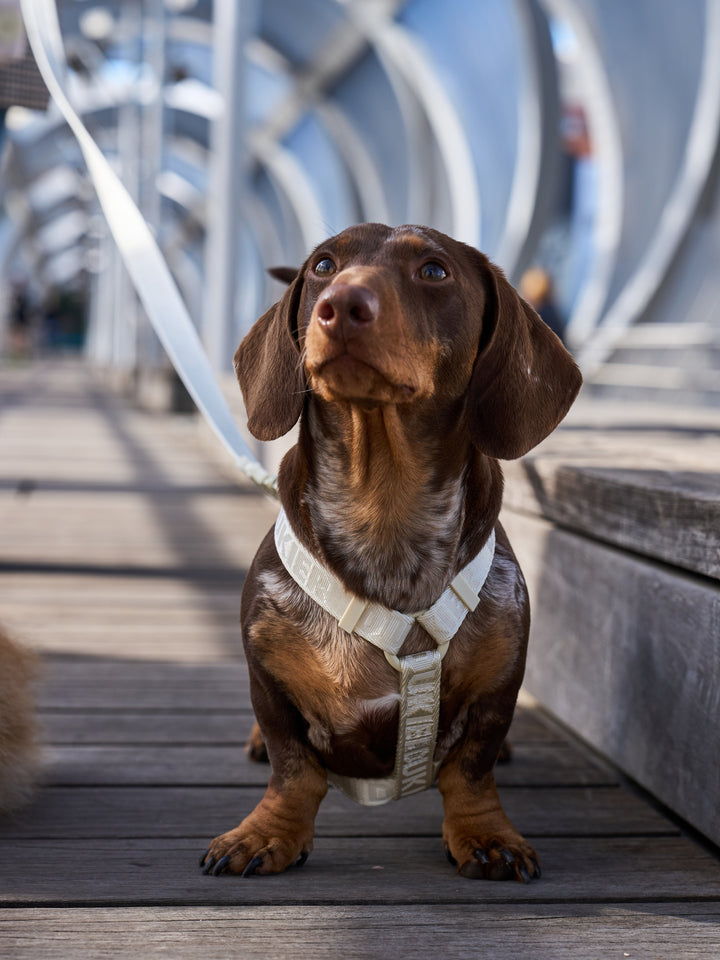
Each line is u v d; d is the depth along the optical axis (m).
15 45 3.54
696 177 9.90
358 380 1.60
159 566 4.69
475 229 14.26
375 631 1.78
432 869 1.85
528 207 11.76
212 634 3.59
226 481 7.54
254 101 20.48
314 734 1.89
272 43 16.92
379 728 1.83
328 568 1.81
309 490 1.85
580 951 1.56
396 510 1.79
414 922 1.64
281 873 1.82
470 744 1.90
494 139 13.99
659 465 2.69
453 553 1.81
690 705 2.01
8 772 2.02
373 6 13.95
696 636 1.99
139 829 2.01
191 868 1.83
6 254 38.38
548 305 9.30
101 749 2.46
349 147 18.53
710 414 6.26
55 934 1.58
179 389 12.96
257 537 5.43
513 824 2.09
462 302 1.79
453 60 13.95
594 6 11.16
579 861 1.91
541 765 2.45
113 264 23.20
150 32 13.46
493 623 1.84
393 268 1.73
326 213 21.77
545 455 3.01
